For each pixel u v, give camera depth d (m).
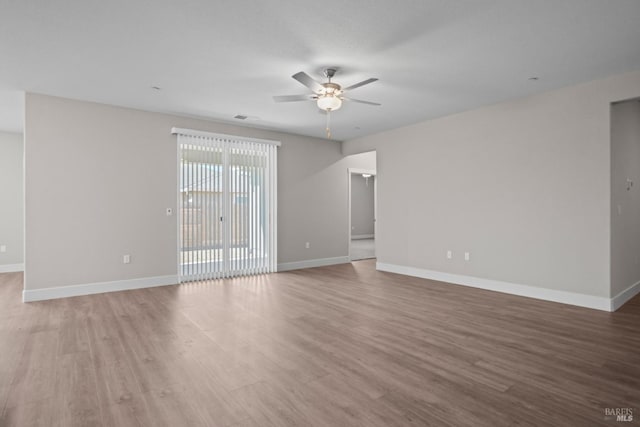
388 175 6.59
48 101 4.54
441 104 4.96
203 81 4.04
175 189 5.48
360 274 6.32
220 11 2.61
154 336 3.24
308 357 2.79
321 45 3.16
